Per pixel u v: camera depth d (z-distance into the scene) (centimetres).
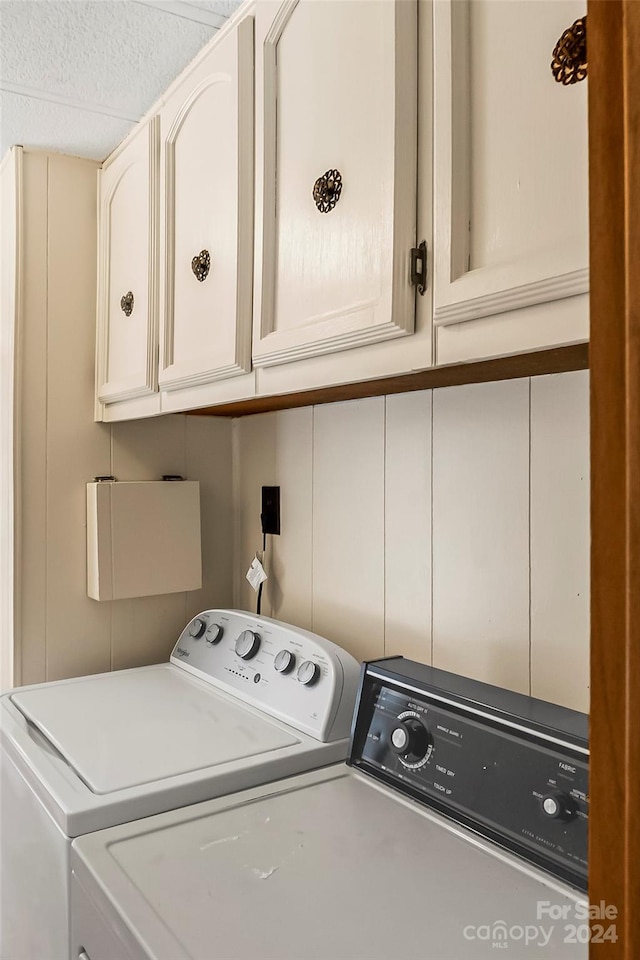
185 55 131
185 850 94
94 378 181
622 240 34
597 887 34
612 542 34
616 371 34
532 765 93
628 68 32
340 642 152
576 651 104
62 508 177
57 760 118
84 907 92
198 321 129
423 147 82
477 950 74
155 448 188
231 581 196
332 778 116
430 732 107
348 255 92
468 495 121
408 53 83
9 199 175
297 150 104
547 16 68
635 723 32
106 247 174
